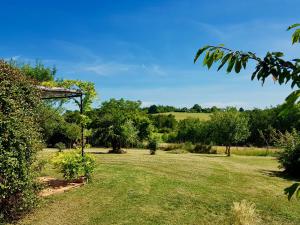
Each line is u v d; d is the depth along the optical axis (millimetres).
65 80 14219
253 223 9469
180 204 11242
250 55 2377
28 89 9922
